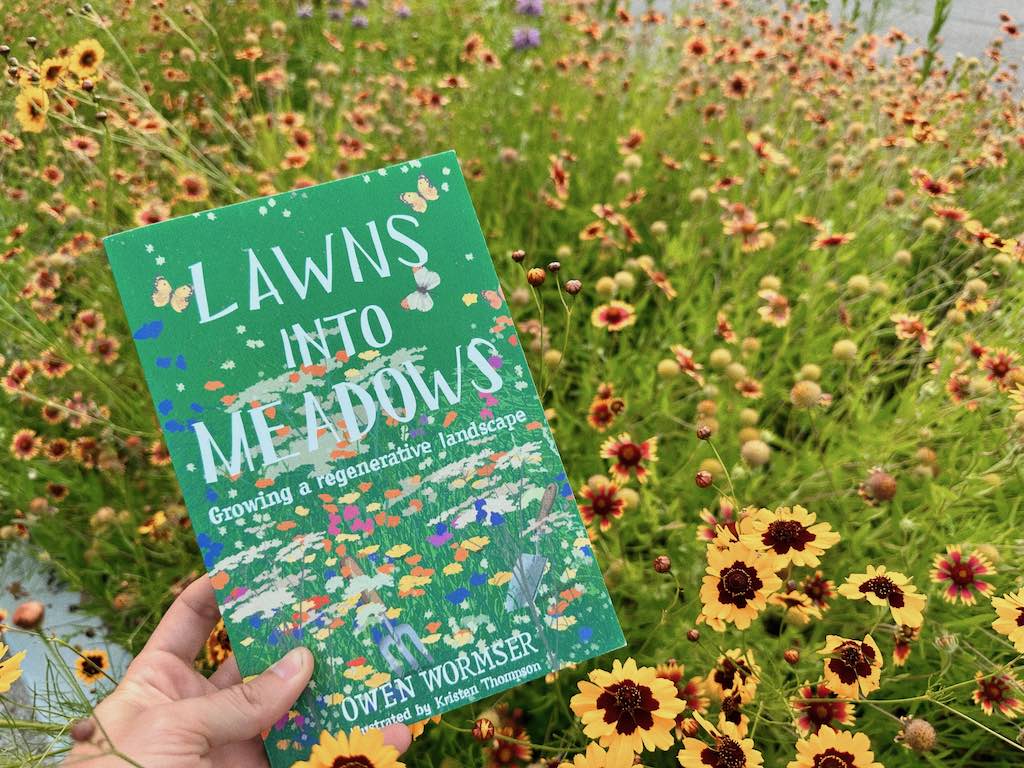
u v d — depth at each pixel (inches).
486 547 11.9
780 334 23.5
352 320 12.2
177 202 23.8
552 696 15.5
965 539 17.0
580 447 20.7
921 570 16.4
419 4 40.4
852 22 38.8
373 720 11.3
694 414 21.3
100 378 20.1
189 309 11.8
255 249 12.1
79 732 9.7
